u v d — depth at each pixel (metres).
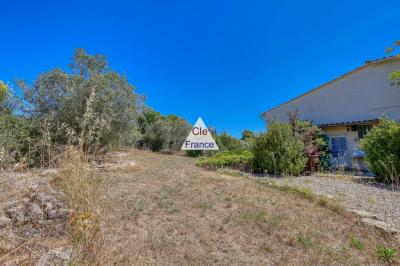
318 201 4.95
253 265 2.69
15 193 2.74
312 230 3.58
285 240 3.28
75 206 2.40
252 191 5.80
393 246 3.12
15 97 8.68
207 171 9.30
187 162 12.89
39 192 2.82
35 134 7.67
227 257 2.84
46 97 9.05
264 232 3.52
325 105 12.67
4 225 2.36
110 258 2.26
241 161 10.52
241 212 4.27
